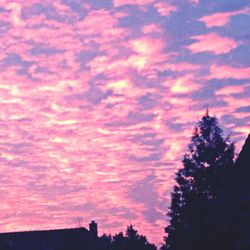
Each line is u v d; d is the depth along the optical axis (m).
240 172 33.03
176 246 50.28
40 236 69.50
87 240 68.81
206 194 51.78
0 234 70.75
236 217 33.22
